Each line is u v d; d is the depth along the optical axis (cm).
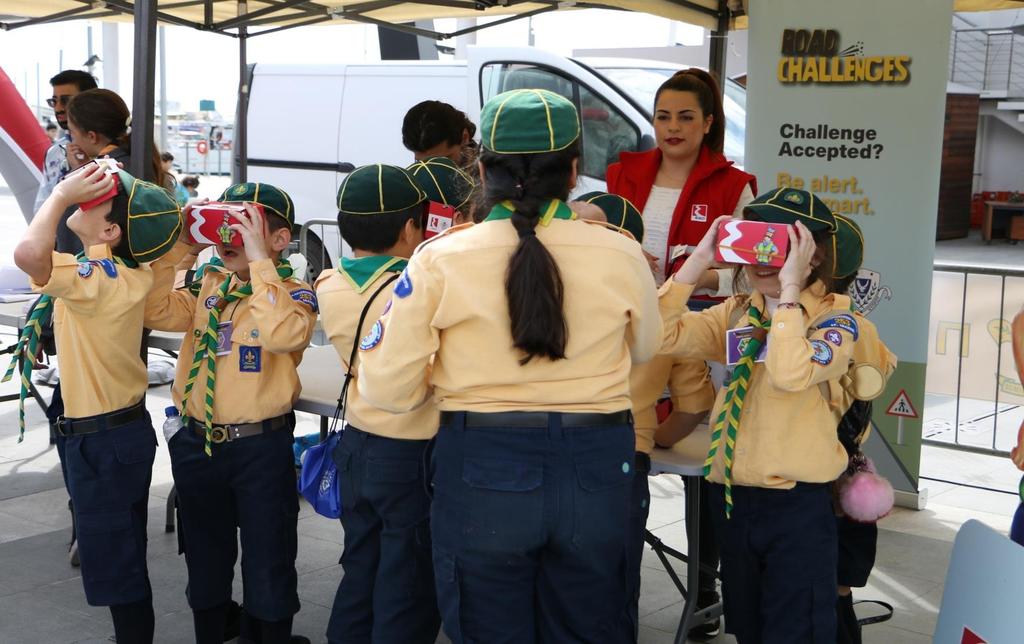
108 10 644
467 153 412
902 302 479
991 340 586
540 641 230
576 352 212
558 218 218
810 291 256
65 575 408
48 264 268
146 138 338
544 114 214
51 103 478
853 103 468
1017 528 285
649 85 766
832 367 241
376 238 275
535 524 212
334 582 408
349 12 613
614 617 228
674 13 521
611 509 218
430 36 648
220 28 644
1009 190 2098
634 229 293
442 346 219
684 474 273
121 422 295
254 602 309
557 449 212
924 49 452
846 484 273
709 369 302
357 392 274
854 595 400
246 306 298
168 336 382
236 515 314
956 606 233
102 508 296
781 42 475
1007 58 2025
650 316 228
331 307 275
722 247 247
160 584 401
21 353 305
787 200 256
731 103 815
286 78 908
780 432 253
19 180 666
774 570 261
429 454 251
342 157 876
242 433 298
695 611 334
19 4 647
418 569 269
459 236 217
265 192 299
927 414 691
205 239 290
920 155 461
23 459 565
